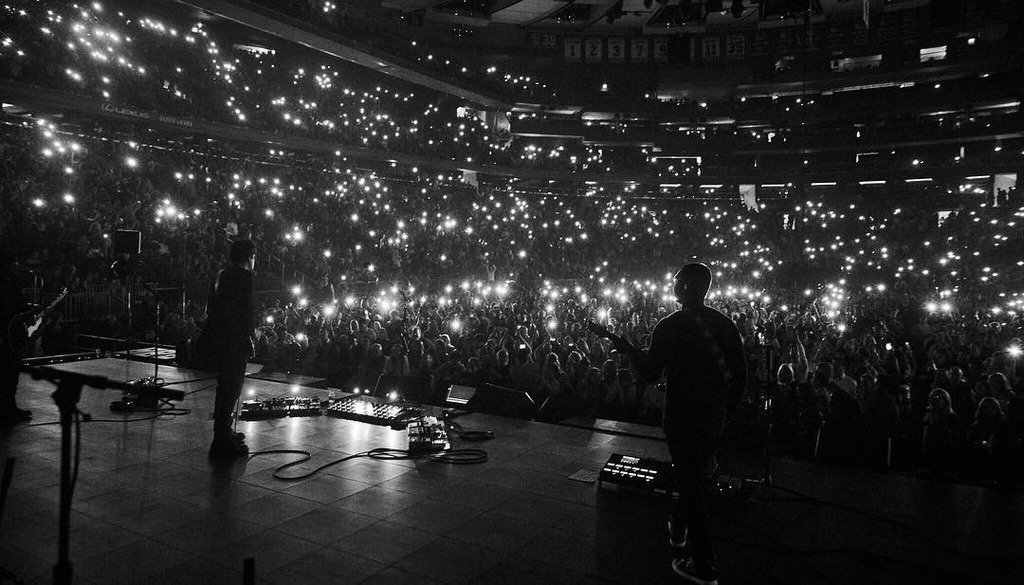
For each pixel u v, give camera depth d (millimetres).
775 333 15289
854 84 46875
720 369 4145
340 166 35625
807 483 5766
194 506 5117
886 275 37500
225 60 31781
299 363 12852
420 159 39906
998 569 4184
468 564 4219
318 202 30062
